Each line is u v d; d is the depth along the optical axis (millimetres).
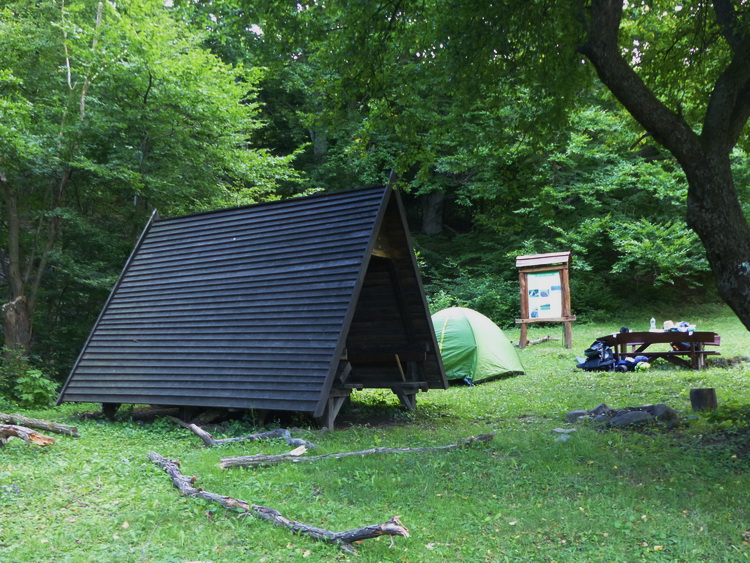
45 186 17656
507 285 27906
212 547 4797
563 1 8469
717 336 14703
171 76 17047
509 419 10219
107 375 10570
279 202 11094
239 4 9555
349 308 9023
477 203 33031
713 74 10664
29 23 17406
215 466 6883
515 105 10859
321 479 6516
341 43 9641
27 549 4680
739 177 23812
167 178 17844
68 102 16844
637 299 27594
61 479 6531
